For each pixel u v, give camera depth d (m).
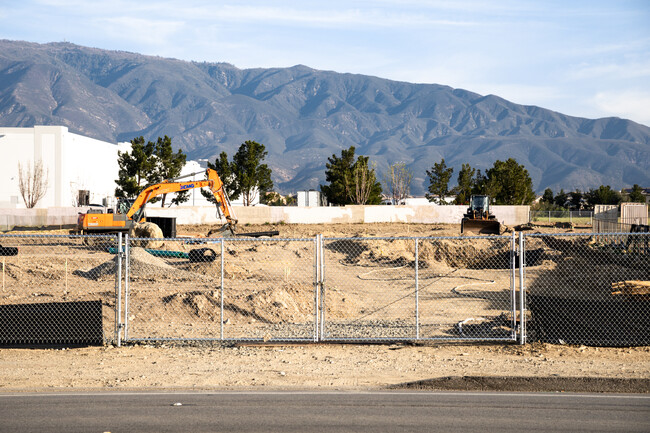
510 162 87.25
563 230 58.47
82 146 82.56
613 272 27.98
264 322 18.47
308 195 97.19
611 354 14.02
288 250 39.72
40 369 12.91
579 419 9.64
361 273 30.86
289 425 9.27
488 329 16.75
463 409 10.14
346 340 15.63
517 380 11.80
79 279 26.56
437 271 31.22
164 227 42.81
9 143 75.31
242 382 11.88
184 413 9.88
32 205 74.12
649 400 10.74
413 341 15.55
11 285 24.89
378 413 9.89
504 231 54.91
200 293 19.72
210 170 40.97
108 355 14.22
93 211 43.78
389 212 72.44
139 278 25.83
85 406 10.30
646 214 51.06
